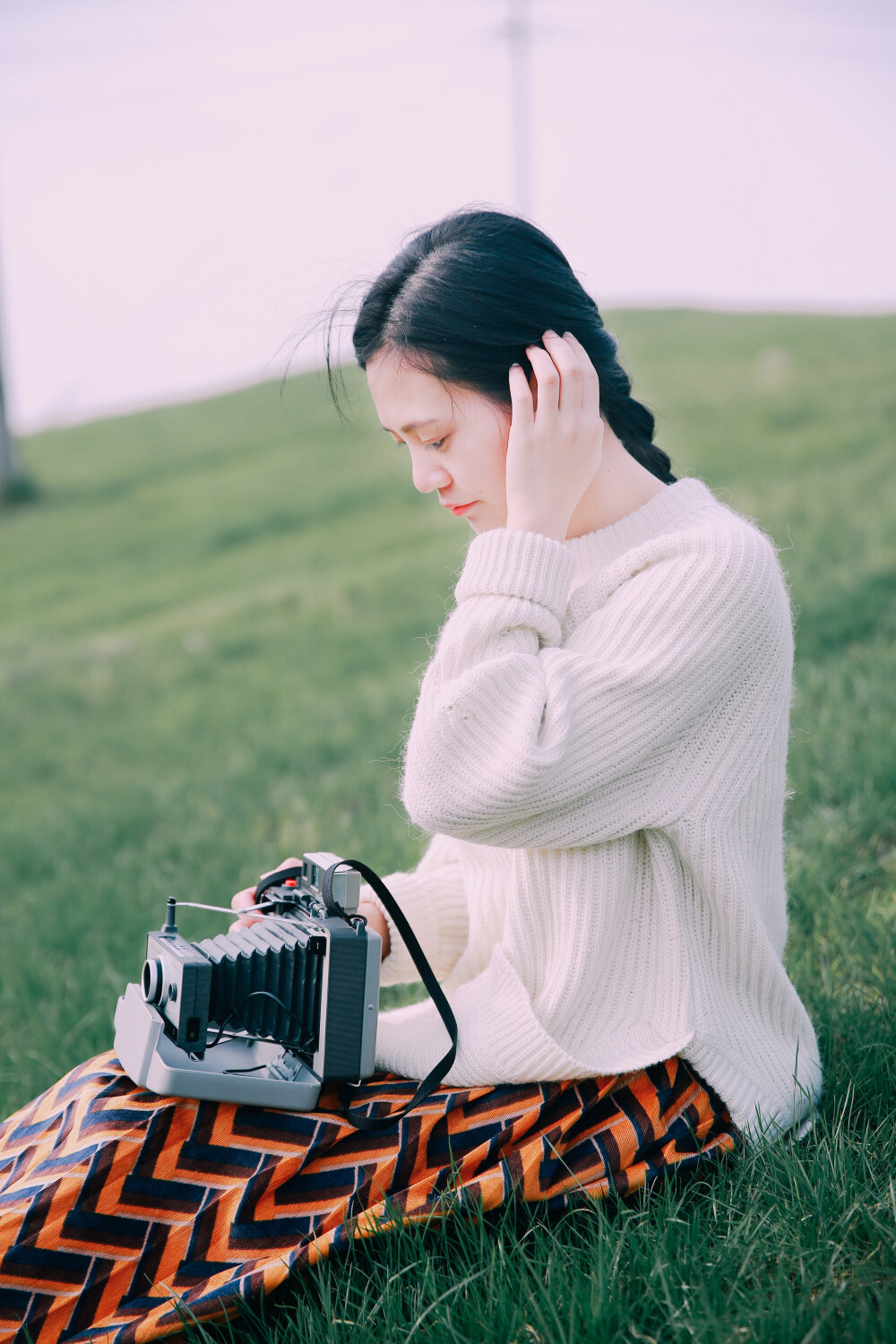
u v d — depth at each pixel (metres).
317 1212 1.86
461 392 2.08
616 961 2.03
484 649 1.97
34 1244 1.75
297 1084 1.93
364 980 1.98
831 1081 2.45
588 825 1.92
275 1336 1.78
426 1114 1.95
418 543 19.61
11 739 11.70
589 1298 1.77
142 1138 1.81
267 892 2.29
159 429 37.59
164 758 9.38
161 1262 1.79
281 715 9.83
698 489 2.15
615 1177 1.94
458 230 2.11
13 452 32.28
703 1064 2.01
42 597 22.55
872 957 3.11
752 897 2.02
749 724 1.99
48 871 6.80
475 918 2.21
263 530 23.97
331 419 28.39
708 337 31.98
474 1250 1.89
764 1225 1.94
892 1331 1.62
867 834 4.20
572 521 2.19
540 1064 1.94
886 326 29.25
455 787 1.89
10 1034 4.12
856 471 15.00
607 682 1.91
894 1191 1.95
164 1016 1.93
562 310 2.09
